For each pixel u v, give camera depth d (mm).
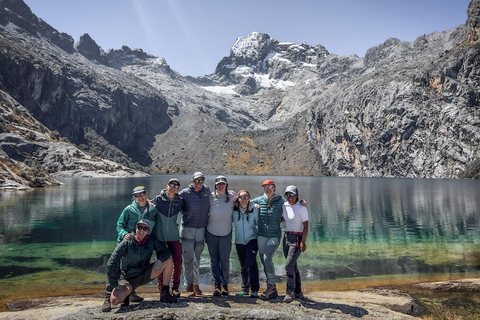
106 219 28047
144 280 7703
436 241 19406
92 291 10141
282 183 115375
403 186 95125
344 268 13203
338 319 6754
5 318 7223
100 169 152375
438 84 188125
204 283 11250
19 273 12164
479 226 25250
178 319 6719
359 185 103750
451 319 7992
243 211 8758
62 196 50938
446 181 132875
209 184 85812
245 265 8945
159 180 123500
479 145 160750
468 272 12570
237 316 6812
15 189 59688
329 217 31094
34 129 160500
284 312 7078
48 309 7918
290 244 8344
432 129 184125
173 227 8242
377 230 23547
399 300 9047
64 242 18516
